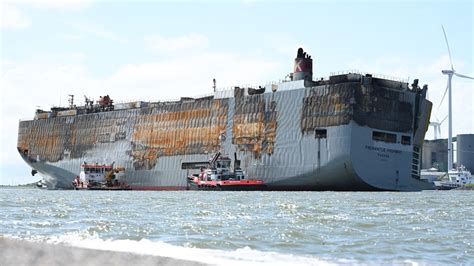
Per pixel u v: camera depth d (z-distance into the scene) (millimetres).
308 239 32906
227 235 34281
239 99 164875
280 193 129500
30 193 150375
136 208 66062
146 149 189000
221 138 168000
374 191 143125
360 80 142125
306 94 148750
